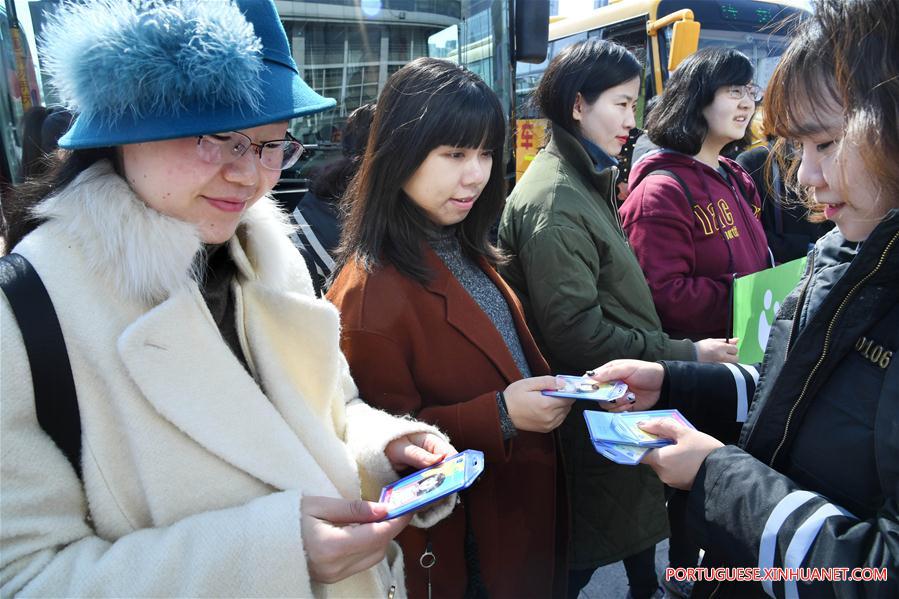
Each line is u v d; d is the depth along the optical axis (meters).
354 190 1.62
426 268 1.42
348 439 1.22
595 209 1.92
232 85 0.79
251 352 1.03
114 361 0.81
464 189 1.43
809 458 0.95
